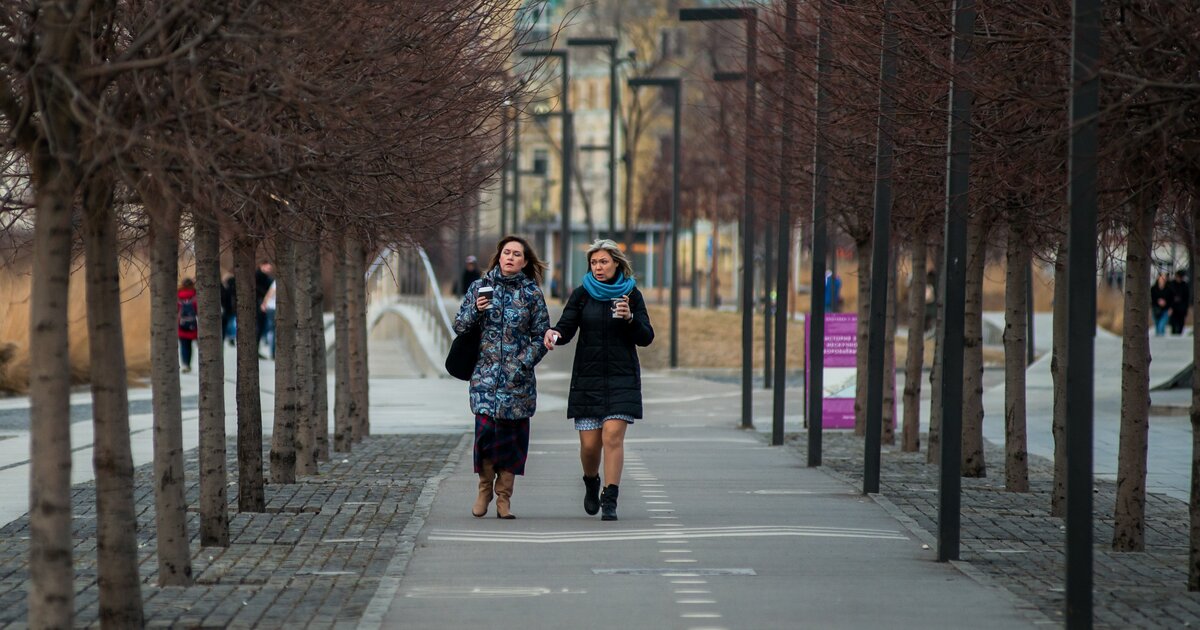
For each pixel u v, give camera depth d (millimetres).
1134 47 30703
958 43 35875
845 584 33125
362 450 67125
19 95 26781
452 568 35031
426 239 64875
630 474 57500
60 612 24172
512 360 43594
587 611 29719
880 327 50844
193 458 62531
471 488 51750
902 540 40250
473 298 43500
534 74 44812
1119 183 35125
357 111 30469
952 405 36781
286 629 27922
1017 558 37875
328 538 40125
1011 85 35656
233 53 27703
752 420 88438
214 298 38500
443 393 112000
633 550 37938
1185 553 39562
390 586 32438
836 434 79875
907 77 43938
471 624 28312
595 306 43875
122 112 25781
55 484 24297
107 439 27172
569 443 71000
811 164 65250
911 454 68312
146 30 25188
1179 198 38344
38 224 24219
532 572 34500
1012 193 43938
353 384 72062
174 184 25484
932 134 44500
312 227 40656
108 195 26234
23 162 32062
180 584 32594
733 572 34656
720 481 55125
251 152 27000
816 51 55031
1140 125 32375
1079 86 27703
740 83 85688
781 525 42875
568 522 43281
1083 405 27594
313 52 29578
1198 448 33344
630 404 43625
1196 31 29688
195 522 42844
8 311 101438
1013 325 52906
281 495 49438
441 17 36688
